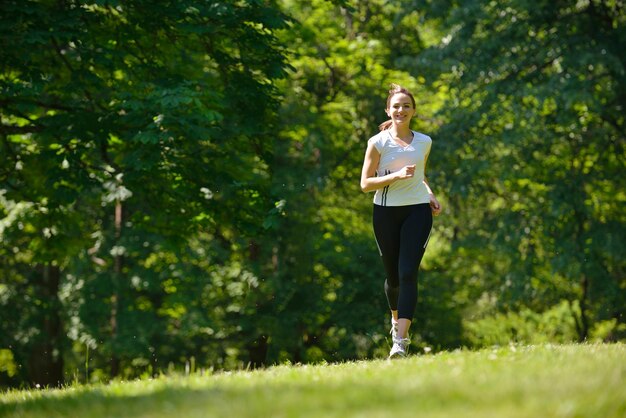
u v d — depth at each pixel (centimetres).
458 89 1875
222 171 1298
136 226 1451
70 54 1259
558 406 336
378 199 648
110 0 1112
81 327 2030
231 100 1294
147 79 1248
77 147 1214
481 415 326
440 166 1898
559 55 1761
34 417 426
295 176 1933
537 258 1989
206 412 364
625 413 340
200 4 1193
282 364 639
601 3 1819
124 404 417
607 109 1845
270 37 1273
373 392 378
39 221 1455
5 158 1354
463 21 1828
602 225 1875
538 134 1830
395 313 688
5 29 1059
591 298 2048
